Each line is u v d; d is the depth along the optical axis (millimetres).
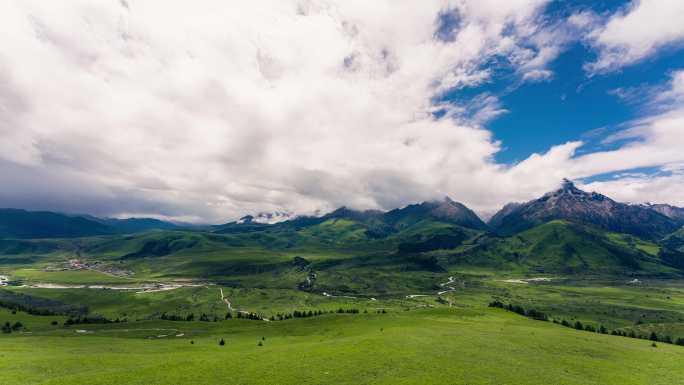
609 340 105438
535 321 151125
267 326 156625
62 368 67500
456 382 57656
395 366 65688
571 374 66250
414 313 161375
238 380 58750
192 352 92438
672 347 102688
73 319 192125
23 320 191125
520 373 64562
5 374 62094
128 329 158875
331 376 60531
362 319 147750
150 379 58750
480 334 101125
